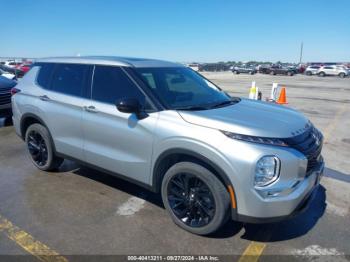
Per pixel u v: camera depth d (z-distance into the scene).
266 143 2.76
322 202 3.98
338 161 5.59
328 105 12.55
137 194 4.14
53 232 3.24
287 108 3.93
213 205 3.01
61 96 4.27
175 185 3.33
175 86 3.80
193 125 3.02
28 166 5.14
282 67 51.16
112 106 3.69
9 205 3.80
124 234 3.22
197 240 3.14
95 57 4.28
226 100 3.95
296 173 2.81
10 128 7.89
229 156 2.76
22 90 4.89
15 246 3.01
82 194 4.12
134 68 3.71
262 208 2.75
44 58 4.89
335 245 3.09
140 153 3.44
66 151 4.34
